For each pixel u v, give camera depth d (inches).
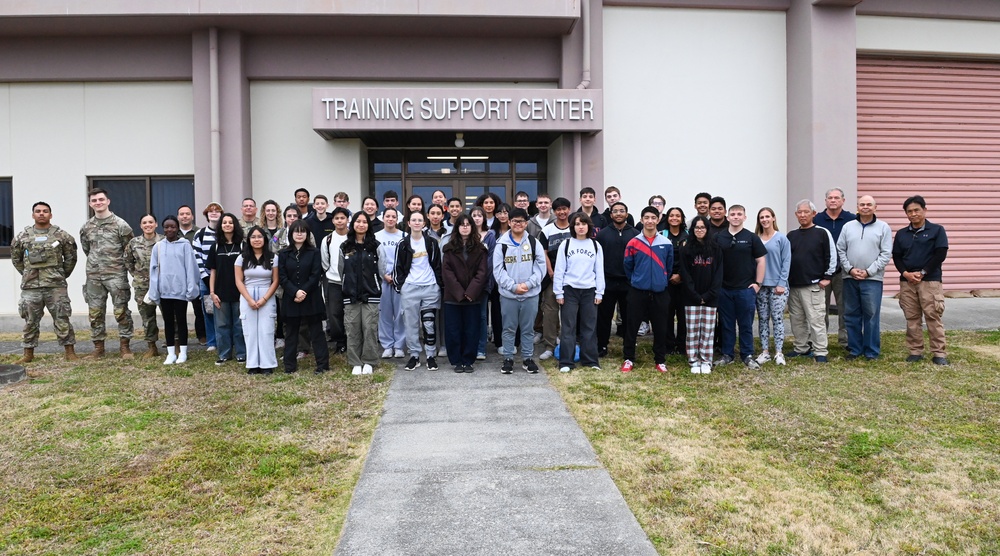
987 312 374.6
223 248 273.4
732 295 261.3
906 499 143.4
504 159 457.1
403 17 372.2
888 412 202.1
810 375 246.8
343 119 374.0
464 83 414.6
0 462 168.1
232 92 388.8
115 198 410.3
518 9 373.4
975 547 123.4
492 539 126.1
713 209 261.0
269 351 258.7
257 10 363.3
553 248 278.8
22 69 391.9
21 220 402.9
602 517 135.0
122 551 124.1
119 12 359.9
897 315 375.2
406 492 147.8
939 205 452.8
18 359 289.6
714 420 194.9
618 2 407.2
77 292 404.8
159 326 381.1
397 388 233.1
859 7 419.8
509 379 244.8
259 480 156.4
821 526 131.0
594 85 405.4
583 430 187.9
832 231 287.4
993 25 440.1
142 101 402.3
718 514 136.3
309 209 323.0
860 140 442.9
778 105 425.7
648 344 309.9
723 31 420.5
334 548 124.0
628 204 417.1
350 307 254.7
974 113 455.2
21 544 127.0
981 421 193.8
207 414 205.2
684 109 418.9
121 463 167.5
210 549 124.6
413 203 268.2
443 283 262.5
